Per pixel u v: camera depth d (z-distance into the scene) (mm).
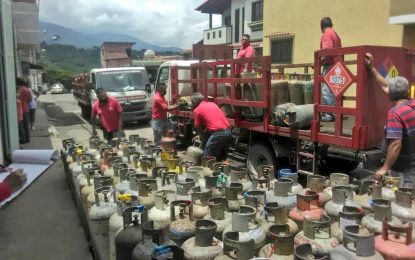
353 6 10336
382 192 2826
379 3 9672
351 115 4461
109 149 5137
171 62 10266
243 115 6449
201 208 2746
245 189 3389
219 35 28109
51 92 47875
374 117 4430
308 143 5211
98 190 3416
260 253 2139
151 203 3121
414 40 9016
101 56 64125
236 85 6359
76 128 14891
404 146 3793
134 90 14648
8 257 4098
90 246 4055
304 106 5230
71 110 23078
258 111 6109
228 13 28547
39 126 15180
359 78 4320
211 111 6461
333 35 5930
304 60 12047
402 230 1982
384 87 4207
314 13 11531
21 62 22047
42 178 7012
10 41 8680
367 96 4352
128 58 56938
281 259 2033
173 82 9039
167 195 3113
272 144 5785
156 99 8484
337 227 2367
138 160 4539
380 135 4484
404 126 3730
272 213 2457
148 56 30406
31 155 5410
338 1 10742
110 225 2881
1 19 8000
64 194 6105
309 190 2781
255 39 23047
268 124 5750
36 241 4469
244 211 2451
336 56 4586
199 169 3807
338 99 4582
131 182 3438
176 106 8625
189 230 2527
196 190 2980
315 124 4918
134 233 2508
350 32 10477
